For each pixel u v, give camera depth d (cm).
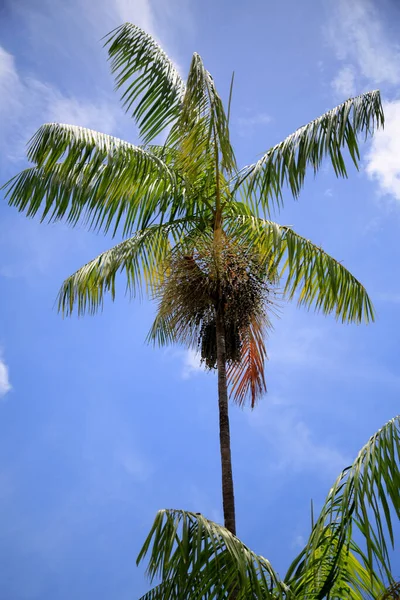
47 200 692
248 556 472
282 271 714
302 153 700
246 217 720
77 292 748
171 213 733
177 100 740
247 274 691
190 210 744
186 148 704
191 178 720
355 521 509
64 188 692
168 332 852
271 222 699
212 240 688
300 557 532
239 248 689
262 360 799
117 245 753
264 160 729
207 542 468
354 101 704
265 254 687
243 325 707
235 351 705
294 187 703
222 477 625
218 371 668
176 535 463
